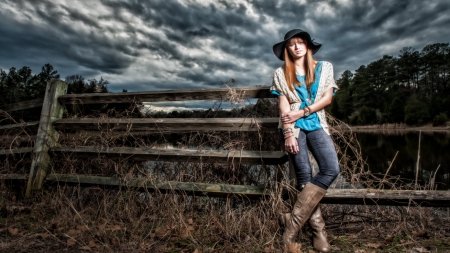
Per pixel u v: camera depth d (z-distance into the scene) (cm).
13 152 329
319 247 201
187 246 210
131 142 333
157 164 313
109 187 293
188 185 270
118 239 215
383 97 9469
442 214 271
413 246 202
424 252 190
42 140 314
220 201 294
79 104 339
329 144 209
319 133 210
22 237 217
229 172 297
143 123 298
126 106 345
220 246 210
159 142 329
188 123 286
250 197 257
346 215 269
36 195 303
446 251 190
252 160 260
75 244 210
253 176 296
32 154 317
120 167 310
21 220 258
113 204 284
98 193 297
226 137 305
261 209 240
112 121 305
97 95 317
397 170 853
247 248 203
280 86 224
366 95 10031
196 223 257
